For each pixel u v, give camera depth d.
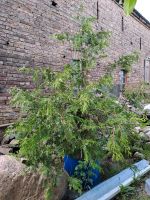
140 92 3.90
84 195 3.12
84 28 3.61
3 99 5.53
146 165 4.24
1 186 2.71
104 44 3.62
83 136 3.09
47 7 6.80
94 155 3.08
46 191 2.80
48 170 2.82
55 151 3.01
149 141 4.73
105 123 3.06
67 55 7.42
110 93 3.48
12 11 5.73
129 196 3.42
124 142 2.88
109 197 3.22
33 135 2.81
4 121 5.52
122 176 3.71
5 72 5.58
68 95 3.02
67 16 7.54
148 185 3.54
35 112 3.02
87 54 3.62
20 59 5.95
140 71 13.36
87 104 2.93
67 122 2.79
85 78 3.54
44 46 6.68
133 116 3.14
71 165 3.39
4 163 2.85
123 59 3.75
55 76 3.36
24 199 2.81
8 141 4.83
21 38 5.98
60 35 3.74
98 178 3.57
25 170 2.85
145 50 14.09
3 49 5.54
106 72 3.84
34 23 6.36
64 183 3.06
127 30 11.89
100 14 9.52
